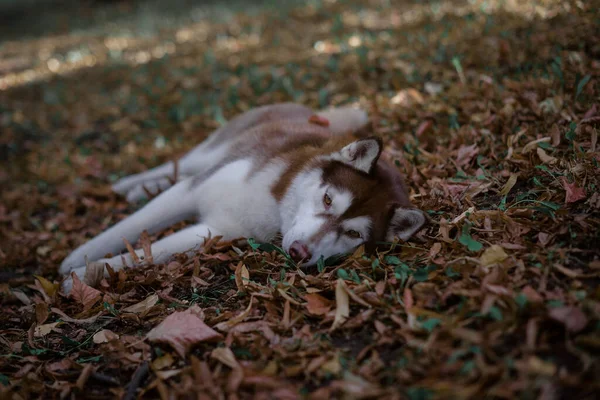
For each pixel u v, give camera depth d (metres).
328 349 1.15
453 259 1.28
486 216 1.36
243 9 4.74
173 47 4.01
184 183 1.63
